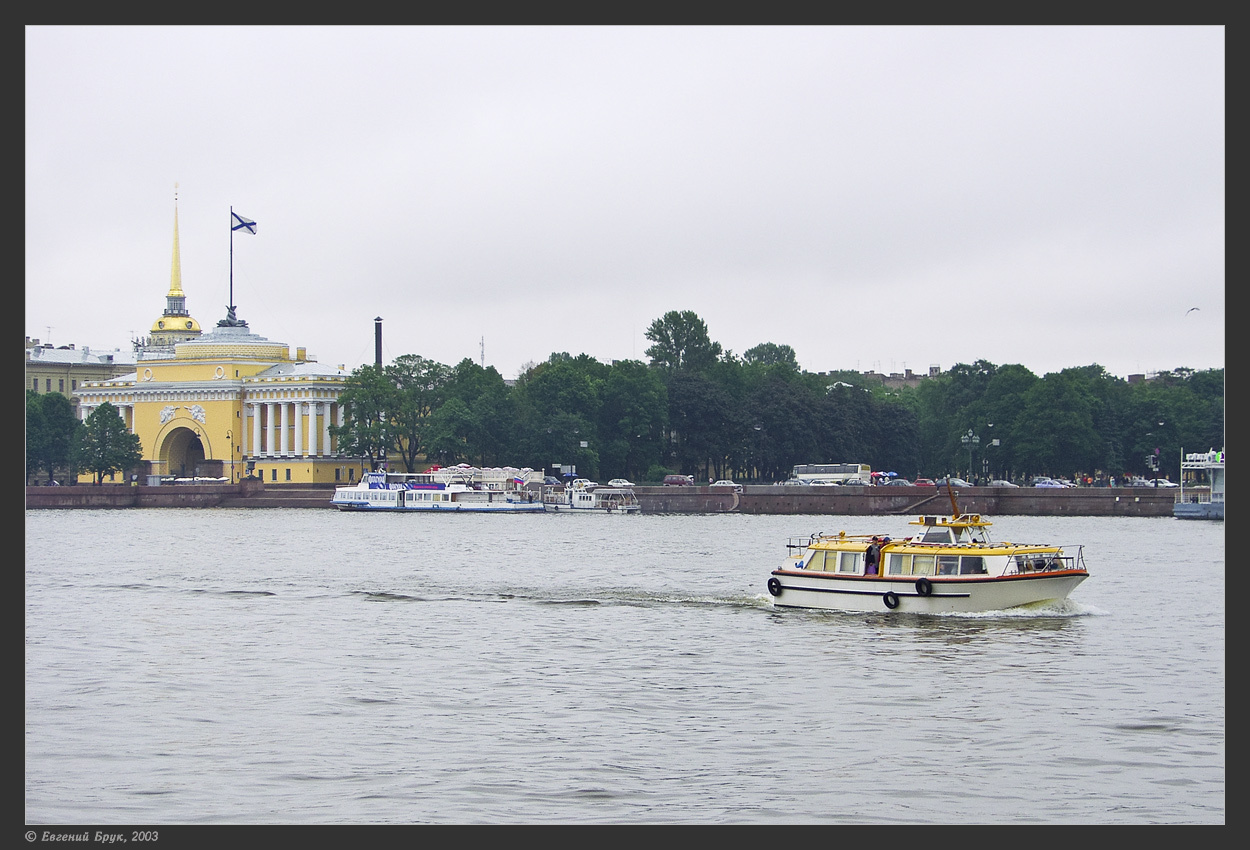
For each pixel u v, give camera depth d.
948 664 52.12
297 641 59.19
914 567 65.12
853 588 65.50
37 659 55.16
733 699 46.16
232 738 41.25
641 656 54.28
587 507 194.62
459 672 51.34
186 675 51.28
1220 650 55.03
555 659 53.88
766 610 67.19
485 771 37.66
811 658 53.50
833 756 39.00
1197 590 76.56
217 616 67.94
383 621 65.06
